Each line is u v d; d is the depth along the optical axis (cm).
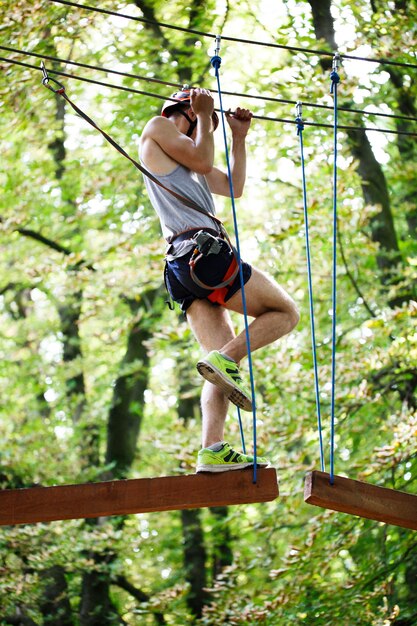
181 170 543
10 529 1221
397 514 514
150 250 1158
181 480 507
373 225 1235
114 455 1479
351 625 1033
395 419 1062
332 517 1020
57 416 1627
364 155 1246
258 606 1052
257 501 504
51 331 1630
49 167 1386
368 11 1192
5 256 1502
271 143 1258
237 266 528
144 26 1260
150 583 1425
